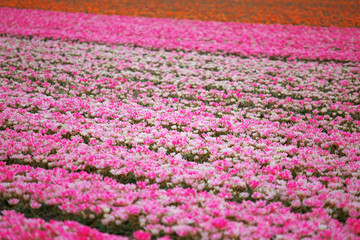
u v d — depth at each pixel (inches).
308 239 108.4
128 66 323.6
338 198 134.8
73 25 481.7
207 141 186.4
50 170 147.1
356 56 376.5
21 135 177.5
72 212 121.6
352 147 183.6
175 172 149.9
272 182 150.1
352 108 242.2
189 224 115.5
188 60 356.8
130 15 586.6
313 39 446.3
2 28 449.4
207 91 264.8
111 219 117.0
